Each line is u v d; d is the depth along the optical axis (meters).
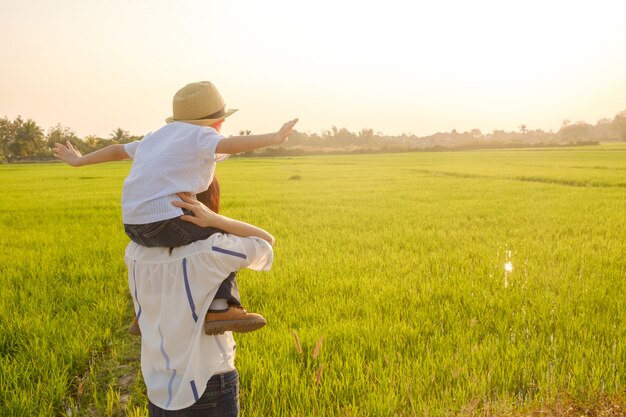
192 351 2.02
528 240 9.74
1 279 7.11
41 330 4.85
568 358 3.99
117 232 11.64
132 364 4.38
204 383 2.04
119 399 3.70
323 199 19.02
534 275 6.75
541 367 3.81
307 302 5.84
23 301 5.87
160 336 2.09
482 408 3.28
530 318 4.99
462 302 5.71
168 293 2.06
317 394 3.58
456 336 4.56
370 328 4.77
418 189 23.06
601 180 25.12
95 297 6.10
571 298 5.61
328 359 4.17
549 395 3.45
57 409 3.59
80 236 11.03
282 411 3.38
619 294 5.77
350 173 38.53
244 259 2.07
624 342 4.26
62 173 48.84
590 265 7.42
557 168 37.38
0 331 4.91
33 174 47.16
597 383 3.53
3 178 39.84
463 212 14.54
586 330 4.59
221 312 2.05
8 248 9.56
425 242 9.71
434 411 3.23
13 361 4.12
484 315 5.16
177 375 2.07
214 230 2.11
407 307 5.59
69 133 120.38
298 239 10.28
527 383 3.68
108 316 5.34
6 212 16.17
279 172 41.84
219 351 2.10
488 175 31.52
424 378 3.70
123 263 8.07
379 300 5.76
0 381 3.79
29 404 3.51
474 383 3.42
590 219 12.75
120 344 4.82
